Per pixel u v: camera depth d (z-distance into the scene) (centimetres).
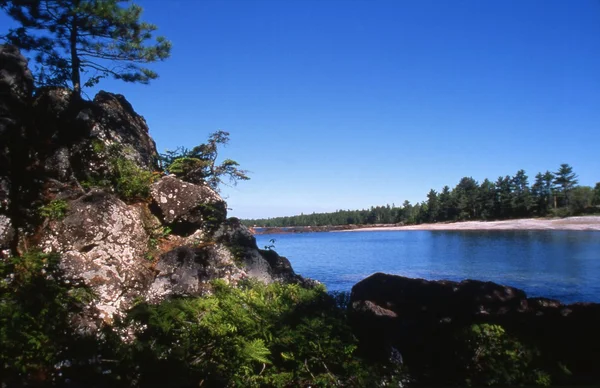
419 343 704
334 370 570
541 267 2050
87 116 792
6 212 594
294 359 549
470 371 616
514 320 724
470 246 3525
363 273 2094
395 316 767
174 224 788
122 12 1077
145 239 715
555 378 588
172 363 496
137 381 484
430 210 10831
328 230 10800
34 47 1053
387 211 13262
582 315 705
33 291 502
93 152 775
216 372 507
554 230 5134
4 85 664
